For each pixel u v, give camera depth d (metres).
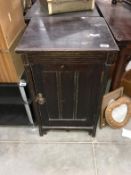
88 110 1.13
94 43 0.85
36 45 0.83
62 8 1.19
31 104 1.20
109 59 0.85
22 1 1.27
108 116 1.26
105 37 0.90
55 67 0.89
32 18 1.14
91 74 0.93
